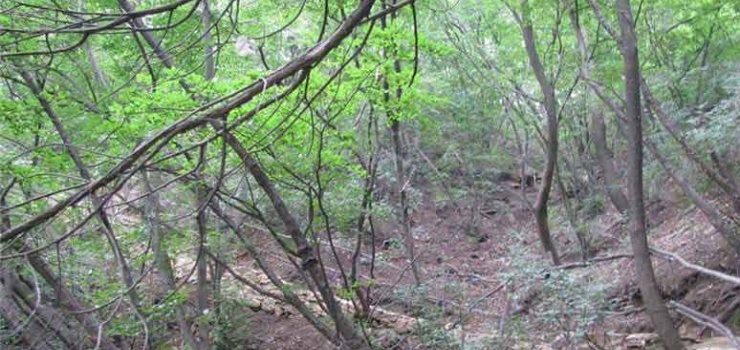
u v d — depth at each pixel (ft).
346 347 20.65
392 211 33.09
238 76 20.13
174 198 23.86
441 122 45.91
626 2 23.36
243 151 15.67
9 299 21.13
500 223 51.78
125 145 18.03
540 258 26.40
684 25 34.14
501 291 27.78
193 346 24.61
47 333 21.86
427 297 25.02
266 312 33.37
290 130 18.04
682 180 27.84
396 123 31.01
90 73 23.89
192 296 29.45
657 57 34.04
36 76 19.63
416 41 14.26
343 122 25.02
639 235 23.27
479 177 54.65
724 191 30.17
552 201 52.49
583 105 43.60
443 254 45.88
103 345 21.71
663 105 33.06
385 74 19.13
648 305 23.08
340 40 11.28
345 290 23.00
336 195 24.63
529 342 22.80
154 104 16.40
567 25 35.12
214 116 10.93
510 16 42.45
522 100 42.88
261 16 25.07
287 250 20.42
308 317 22.57
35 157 19.53
